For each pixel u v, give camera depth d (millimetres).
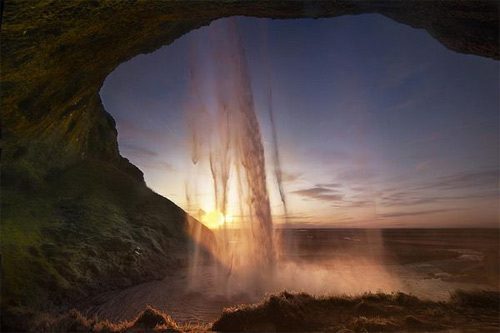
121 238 17234
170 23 9391
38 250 12336
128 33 8156
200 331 5516
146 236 19781
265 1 6773
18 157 17266
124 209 22266
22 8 5176
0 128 7781
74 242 14719
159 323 6062
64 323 5867
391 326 5109
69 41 6863
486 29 6785
